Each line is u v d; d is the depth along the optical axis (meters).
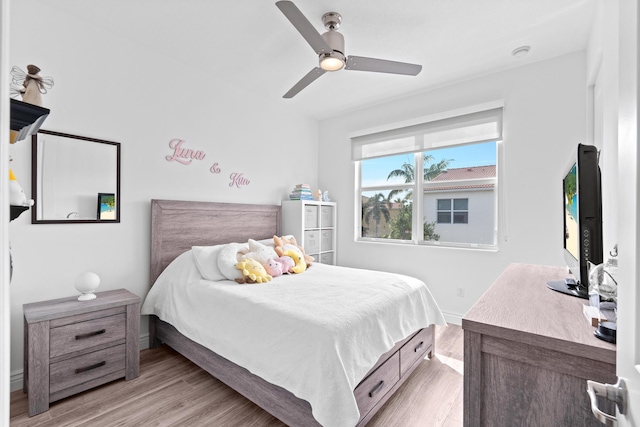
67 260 2.19
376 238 3.95
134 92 2.54
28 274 2.02
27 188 2.02
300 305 1.78
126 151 2.49
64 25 2.16
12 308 1.96
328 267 2.95
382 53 2.62
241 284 2.27
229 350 1.83
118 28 2.34
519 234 2.84
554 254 2.68
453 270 3.21
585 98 2.54
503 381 0.89
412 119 3.46
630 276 0.48
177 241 2.76
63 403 1.83
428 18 2.17
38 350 1.73
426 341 2.31
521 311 1.03
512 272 1.76
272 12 2.14
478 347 0.93
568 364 0.79
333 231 4.14
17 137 1.02
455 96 3.21
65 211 2.17
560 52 2.61
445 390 2.00
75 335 1.87
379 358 1.71
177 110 2.82
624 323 0.51
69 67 2.19
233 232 3.21
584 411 0.78
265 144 3.66
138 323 2.14
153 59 2.65
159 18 2.22
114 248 2.43
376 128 3.76
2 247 0.46
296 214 3.67
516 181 2.86
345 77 3.08
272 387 1.62
